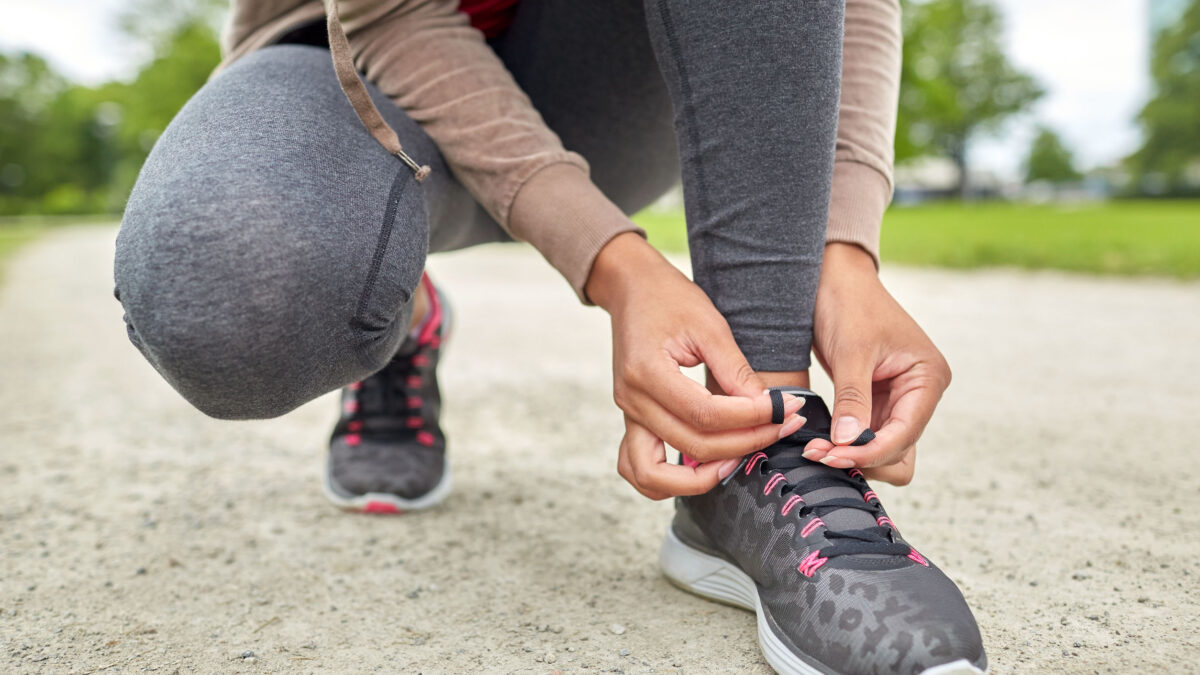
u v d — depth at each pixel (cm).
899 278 511
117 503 139
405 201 83
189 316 68
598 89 114
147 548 119
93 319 395
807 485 85
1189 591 100
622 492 143
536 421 192
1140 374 232
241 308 69
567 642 90
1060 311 361
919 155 2230
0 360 288
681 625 94
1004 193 4303
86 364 278
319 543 121
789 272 83
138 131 2053
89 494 144
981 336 301
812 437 86
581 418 195
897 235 877
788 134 80
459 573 110
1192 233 745
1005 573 107
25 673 84
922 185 3962
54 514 134
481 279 541
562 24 110
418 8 96
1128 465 153
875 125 98
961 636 72
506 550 118
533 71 116
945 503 134
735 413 75
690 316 81
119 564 113
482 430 185
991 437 173
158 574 110
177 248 68
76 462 164
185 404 215
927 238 800
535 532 125
